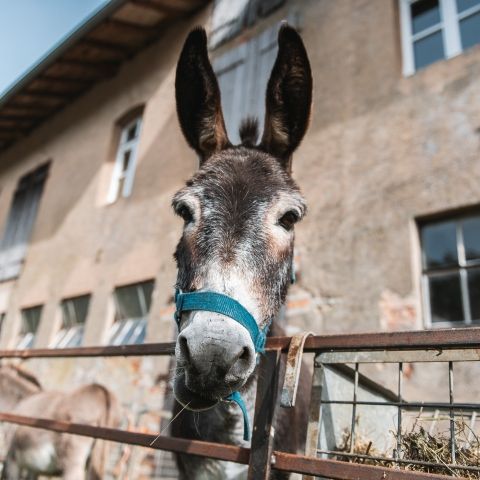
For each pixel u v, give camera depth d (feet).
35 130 36.91
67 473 11.95
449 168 13.14
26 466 13.04
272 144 7.70
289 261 6.02
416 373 11.79
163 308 19.76
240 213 5.43
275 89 7.64
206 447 5.31
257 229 5.40
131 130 29.07
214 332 4.36
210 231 5.26
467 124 13.19
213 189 5.76
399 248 13.41
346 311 13.87
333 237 15.08
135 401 18.54
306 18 19.61
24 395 15.83
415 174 13.83
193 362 4.29
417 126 14.33
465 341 3.92
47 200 31.65
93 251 25.48
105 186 27.53
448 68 14.20
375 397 6.74
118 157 28.43
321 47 18.47
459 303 12.37
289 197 5.96
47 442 12.58
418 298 12.72
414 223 13.55
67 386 22.76
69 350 8.61
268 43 20.42
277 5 20.86
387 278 13.35
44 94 32.94
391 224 13.84
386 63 16.03
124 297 22.81
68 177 30.71
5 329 30.04
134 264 22.44
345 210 15.14
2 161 39.96
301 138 7.49
